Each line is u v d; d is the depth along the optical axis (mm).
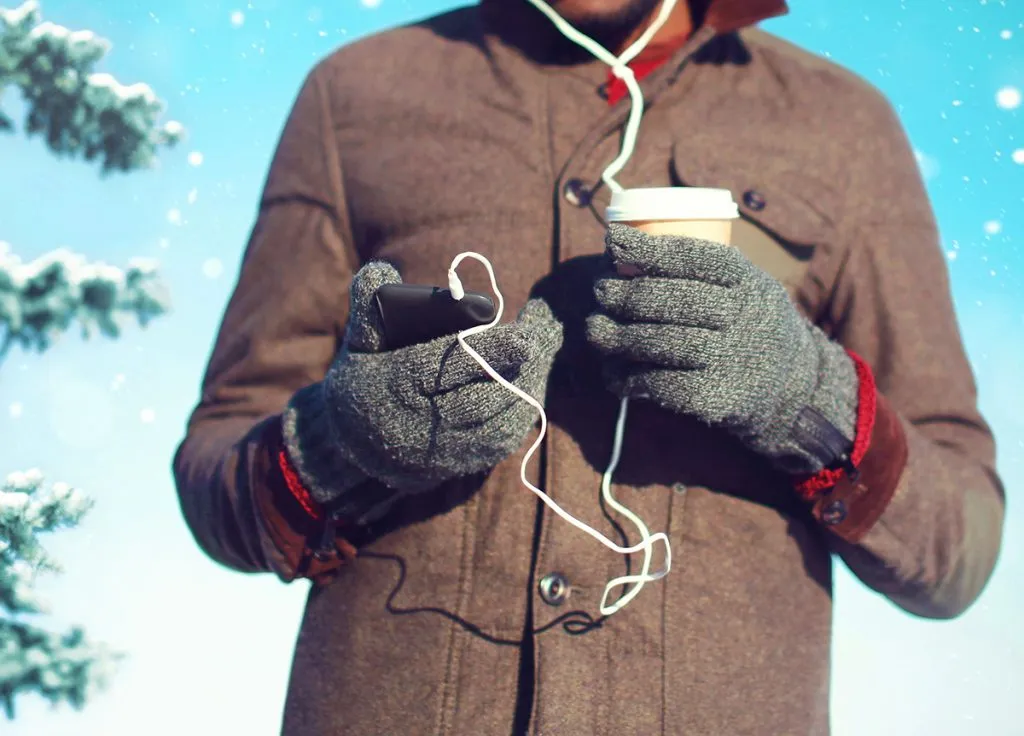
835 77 1567
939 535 1426
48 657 2316
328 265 1581
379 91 1579
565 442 1386
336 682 1414
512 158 1487
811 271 1471
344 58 1643
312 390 1394
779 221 1443
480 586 1371
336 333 1620
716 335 1228
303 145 1613
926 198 1561
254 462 1412
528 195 1464
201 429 1648
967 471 1479
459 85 1551
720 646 1348
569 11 1470
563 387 1400
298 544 1398
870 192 1503
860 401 1346
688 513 1373
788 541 1406
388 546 1415
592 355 1399
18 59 2424
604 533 1364
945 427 1504
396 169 1518
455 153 1503
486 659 1358
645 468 1380
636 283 1244
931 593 1479
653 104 1498
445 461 1255
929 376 1489
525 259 1440
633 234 1230
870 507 1360
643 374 1263
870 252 1485
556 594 1346
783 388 1276
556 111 1505
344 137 1580
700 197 1273
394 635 1390
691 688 1334
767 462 1414
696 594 1354
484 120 1514
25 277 2391
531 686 1348
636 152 1473
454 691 1355
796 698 1380
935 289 1518
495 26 1580
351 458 1299
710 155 1465
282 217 1613
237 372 1626
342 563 1428
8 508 2191
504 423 1226
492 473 1391
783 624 1383
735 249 1250
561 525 1362
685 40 1546
